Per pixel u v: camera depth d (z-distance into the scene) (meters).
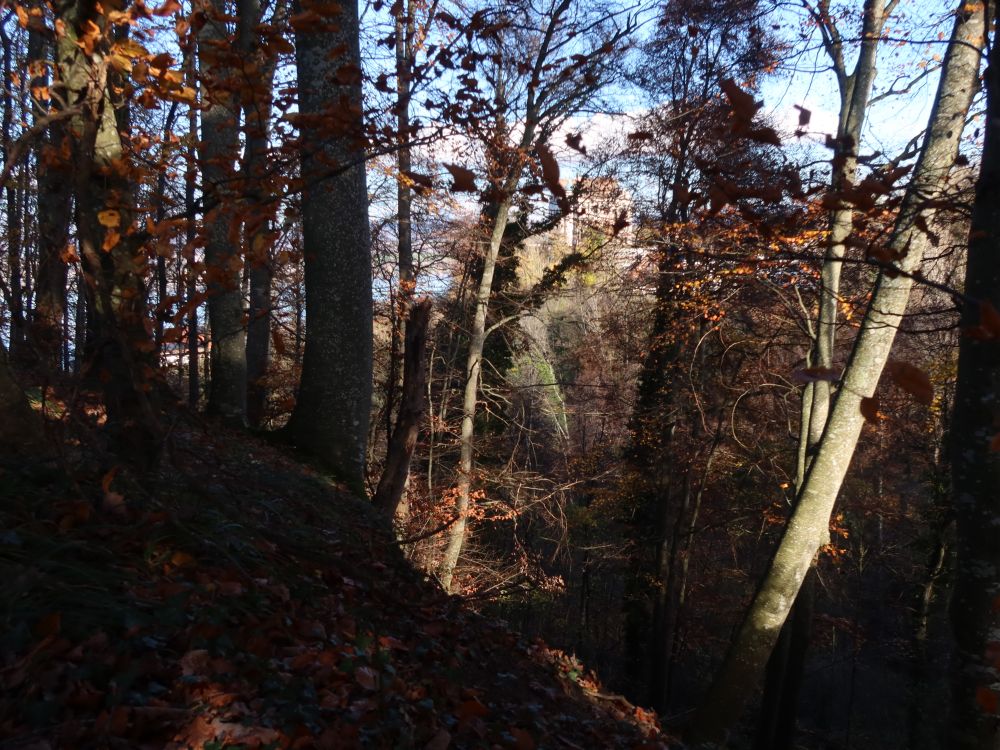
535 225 17.83
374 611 5.12
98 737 2.47
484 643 6.29
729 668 9.57
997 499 4.17
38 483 4.05
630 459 20.64
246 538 4.74
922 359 14.94
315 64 8.06
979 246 3.92
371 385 10.14
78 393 4.11
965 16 6.65
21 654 2.72
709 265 11.45
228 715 2.86
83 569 3.38
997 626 4.23
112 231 4.08
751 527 21.91
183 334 4.45
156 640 3.16
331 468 9.55
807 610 14.10
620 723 7.05
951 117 6.65
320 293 9.61
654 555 21.02
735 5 7.04
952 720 4.46
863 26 10.20
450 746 3.71
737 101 2.67
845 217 7.86
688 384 18.16
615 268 15.93
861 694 25.47
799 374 2.39
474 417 19.58
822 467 9.22
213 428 7.49
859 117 10.29
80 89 4.00
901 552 24.31
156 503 4.26
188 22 4.07
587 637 24.34
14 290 4.21
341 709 3.36
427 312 8.34
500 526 21.97
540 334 22.66
